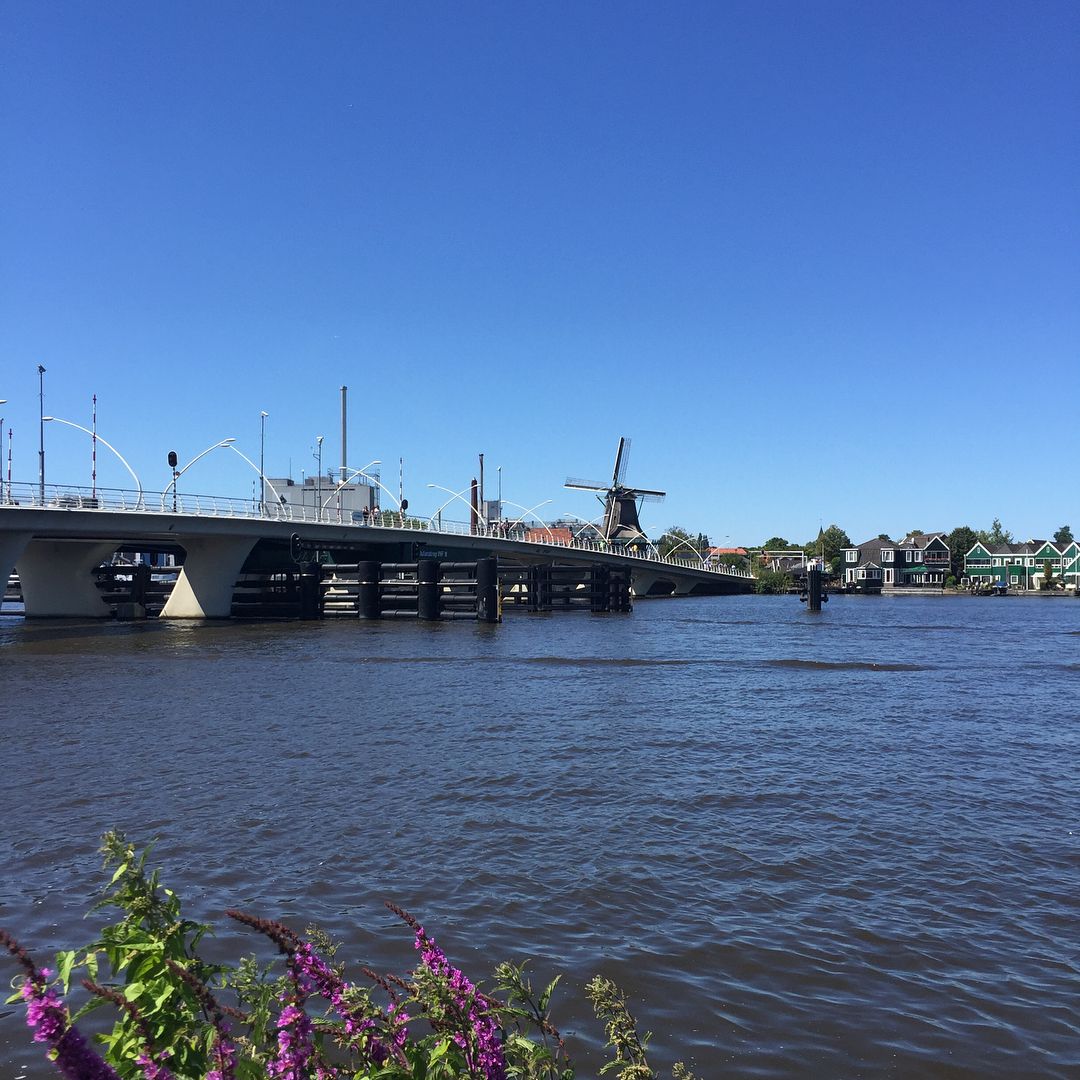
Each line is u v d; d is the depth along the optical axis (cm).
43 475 6688
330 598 6944
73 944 988
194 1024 407
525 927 1035
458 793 1636
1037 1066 765
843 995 883
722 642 5275
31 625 6316
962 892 1158
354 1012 434
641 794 1636
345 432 12238
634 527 14488
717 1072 746
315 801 1578
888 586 17325
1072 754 2017
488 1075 441
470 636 5488
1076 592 15825
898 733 2270
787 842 1360
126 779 1742
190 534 6269
